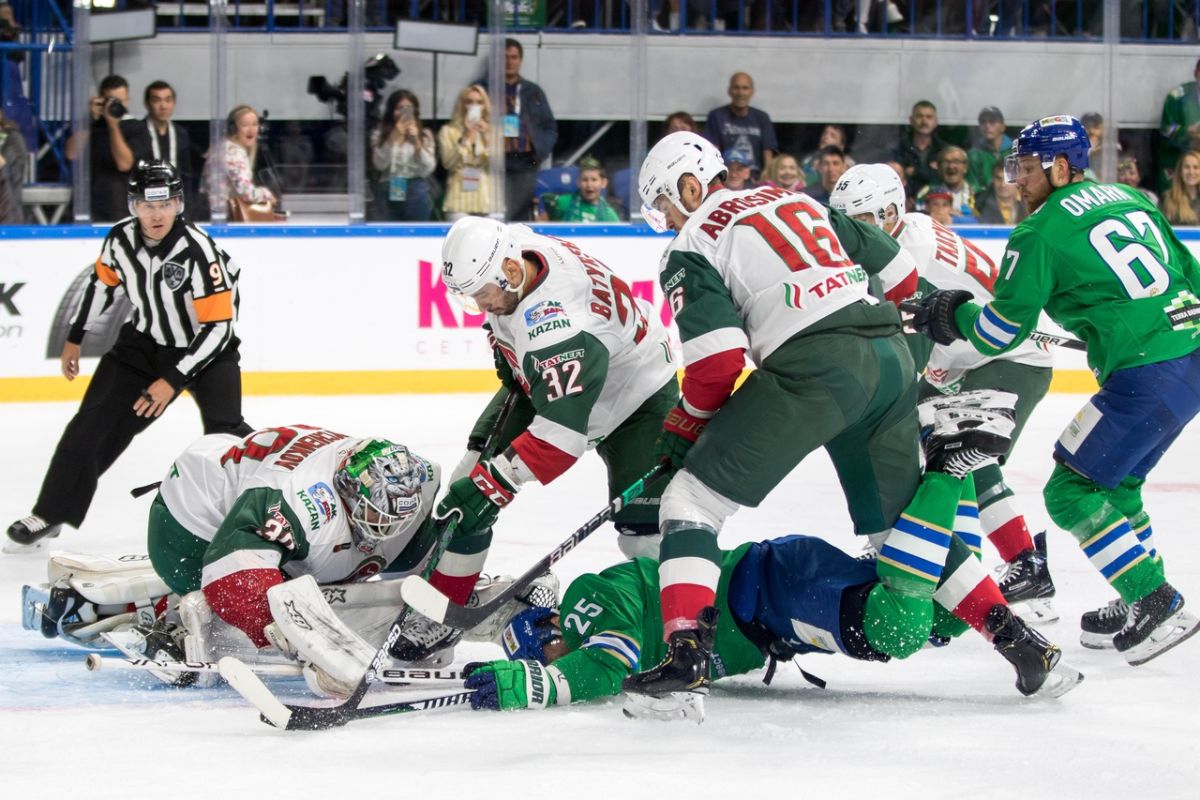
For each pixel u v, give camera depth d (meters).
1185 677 6.11
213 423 9.28
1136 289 6.26
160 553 6.14
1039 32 16.42
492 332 6.43
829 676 6.19
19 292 14.83
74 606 6.42
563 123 16.14
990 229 16.27
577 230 15.79
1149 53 16.53
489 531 6.08
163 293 9.03
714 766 4.68
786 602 5.68
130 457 12.34
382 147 15.48
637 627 5.59
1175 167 16.58
